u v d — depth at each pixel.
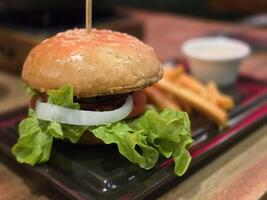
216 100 0.28
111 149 0.21
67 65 0.20
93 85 0.19
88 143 0.21
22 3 0.37
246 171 0.22
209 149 0.22
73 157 0.21
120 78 0.20
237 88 0.33
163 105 0.26
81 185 0.19
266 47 0.45
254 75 0.37
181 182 0.21
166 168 0.20
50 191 0.21
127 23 0.42
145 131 0.20
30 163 0.20
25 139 0.20
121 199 0.18
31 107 0.22
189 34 0.52
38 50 0.21
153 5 0.80
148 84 0.21
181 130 0.19
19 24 0.40
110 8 0.44
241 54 0.33
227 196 0.20
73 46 0.20
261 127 0.27
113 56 0.20
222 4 0.76
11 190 0.21
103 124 0.20
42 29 0.38
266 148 0.24
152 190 0.19
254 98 0.30
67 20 0.39
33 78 0.21
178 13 0.81
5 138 0.24
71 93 0.19
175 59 0.40
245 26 0.56
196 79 0.35
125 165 0.20
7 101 0.32
